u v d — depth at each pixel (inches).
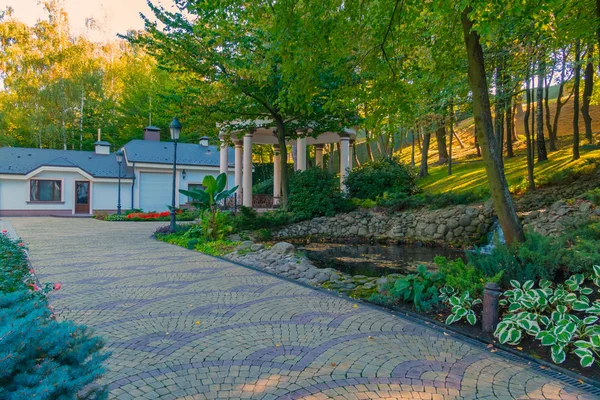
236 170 800.9
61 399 55.1
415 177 687.1
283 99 288.4
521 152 815.7
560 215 389.1
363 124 285.4
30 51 1243.2
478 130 208.2
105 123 1291.8
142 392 100.0
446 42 281.9
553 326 138.7
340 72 276.4
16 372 56.4
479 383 108.6
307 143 844.0
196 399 97.0
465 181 724.0
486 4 162.6
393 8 233.1
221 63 461.4
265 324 155.5
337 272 269.7
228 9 239.3
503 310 160.1
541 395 102.6
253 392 100.8
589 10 309.0
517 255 184.2
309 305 184.1
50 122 1190.3
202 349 129.1
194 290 209.5
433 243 490.0
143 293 201.2
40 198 887.1
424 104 514.3
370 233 543.5
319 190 583.5
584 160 588.4
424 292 183.9
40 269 260.7
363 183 644.7
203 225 416.5
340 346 133.8
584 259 158.2
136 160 953.5
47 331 63.6
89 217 844.0
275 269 274.5
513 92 536.4
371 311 175.9
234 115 526.0
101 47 1560.0
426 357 126.0
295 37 227.1
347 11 228.2
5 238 300.7
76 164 934.4
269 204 813.9
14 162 888.3
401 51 291.7
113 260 301.3
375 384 106.3
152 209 980.6
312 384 105.7
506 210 202.2
